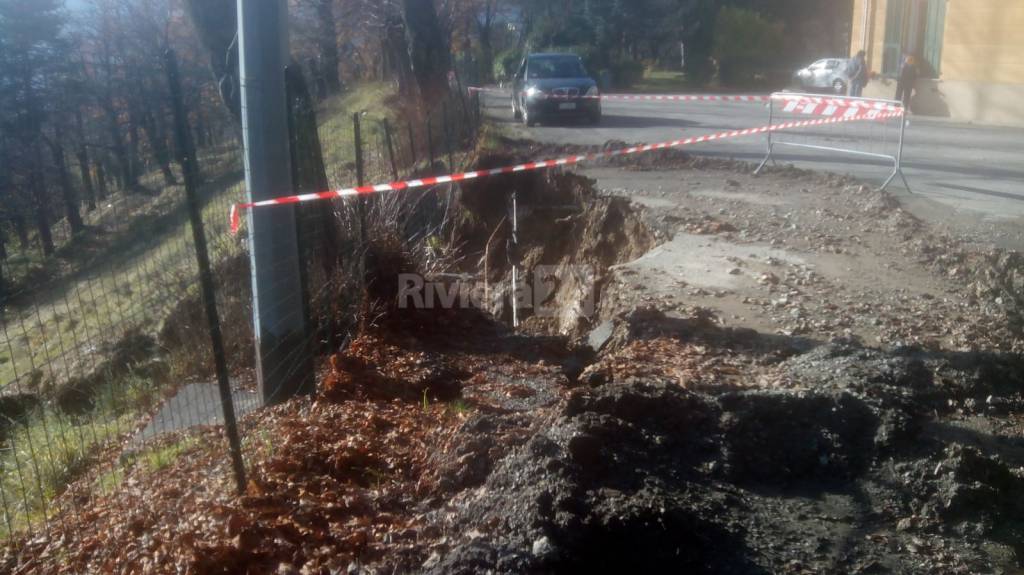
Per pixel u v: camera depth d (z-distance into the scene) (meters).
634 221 11.15
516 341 7.80
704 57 46.84
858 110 12.28
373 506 4.34
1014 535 4.27
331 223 8.28
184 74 26.86
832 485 4.66
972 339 6.55
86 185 17.62
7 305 5.72
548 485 4.11
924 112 24.56
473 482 4.50
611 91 42.56
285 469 4.69
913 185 12.46
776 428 4.91
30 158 18.64
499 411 5.69
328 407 5.79
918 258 8.76
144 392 7.08
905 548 4.16
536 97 21.14
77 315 6.50
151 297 7.54
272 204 6.31
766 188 12.29
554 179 13.84
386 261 8.23
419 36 17.73
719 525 4.20
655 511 4.04
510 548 3.71
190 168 4.52
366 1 29.33
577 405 4.92
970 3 23.02
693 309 7.37
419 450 4.93
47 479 5.66
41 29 29.19
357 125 8.33
